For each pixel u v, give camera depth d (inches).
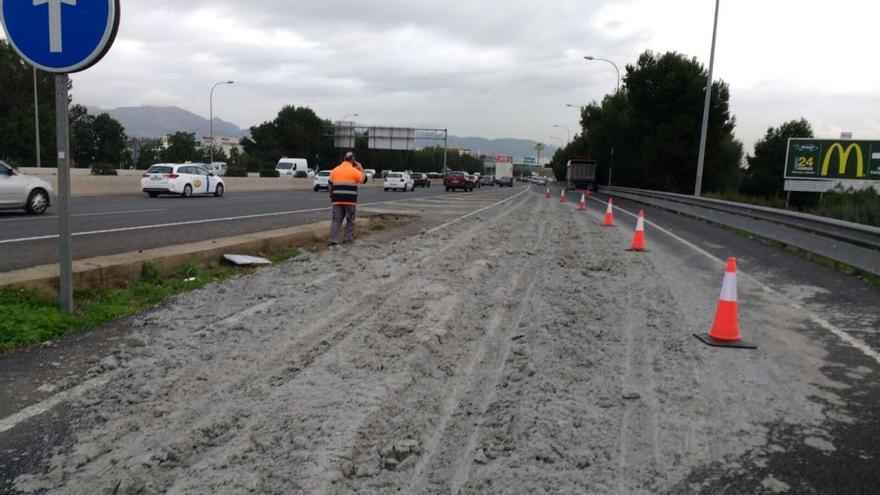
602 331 258.1
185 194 1263.5
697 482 137.6
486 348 235.0
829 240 484.7
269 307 285.6
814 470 143.8
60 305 260.4
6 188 668.1
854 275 425.1
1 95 2488.9
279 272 378.6
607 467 143.8
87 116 3356.3
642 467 143.9
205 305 289.3
